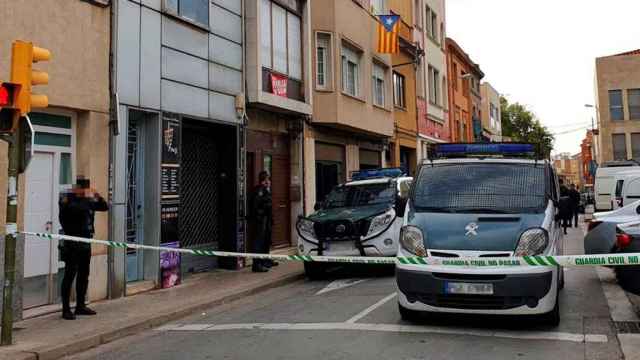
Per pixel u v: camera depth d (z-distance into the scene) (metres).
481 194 7.68
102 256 9.45
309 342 6.61
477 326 7.00
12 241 6.61
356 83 19.47
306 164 16.55
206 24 12.20
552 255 6.80
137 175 10.73
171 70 11.12
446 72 32.75
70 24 8.98
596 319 7.33
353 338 6.66
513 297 6.44
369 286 10.47
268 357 6.10
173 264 10.85
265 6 14.42
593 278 10.62
